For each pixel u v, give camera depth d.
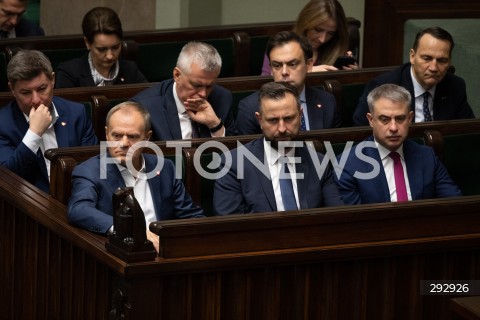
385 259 15.94
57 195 17.50
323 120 22.45
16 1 25.81
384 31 31.92
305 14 25.16
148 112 18.95
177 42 26.70
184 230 14.75
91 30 23.86
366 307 15.95
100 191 16.97
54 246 16.72
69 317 16.41
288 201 18.00
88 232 15.84
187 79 20.55
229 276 15.12
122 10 33.47
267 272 15.28
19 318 17.94
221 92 21.78
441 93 23.22
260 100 18.09
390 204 15.97
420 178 19.53
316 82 23.78
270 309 15.39
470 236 16.25
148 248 14.58
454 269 16.39
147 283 14.59
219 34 27.47
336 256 15.48
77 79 24.17
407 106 19.25
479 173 21.23
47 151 17.81
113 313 14.86
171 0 33.19
